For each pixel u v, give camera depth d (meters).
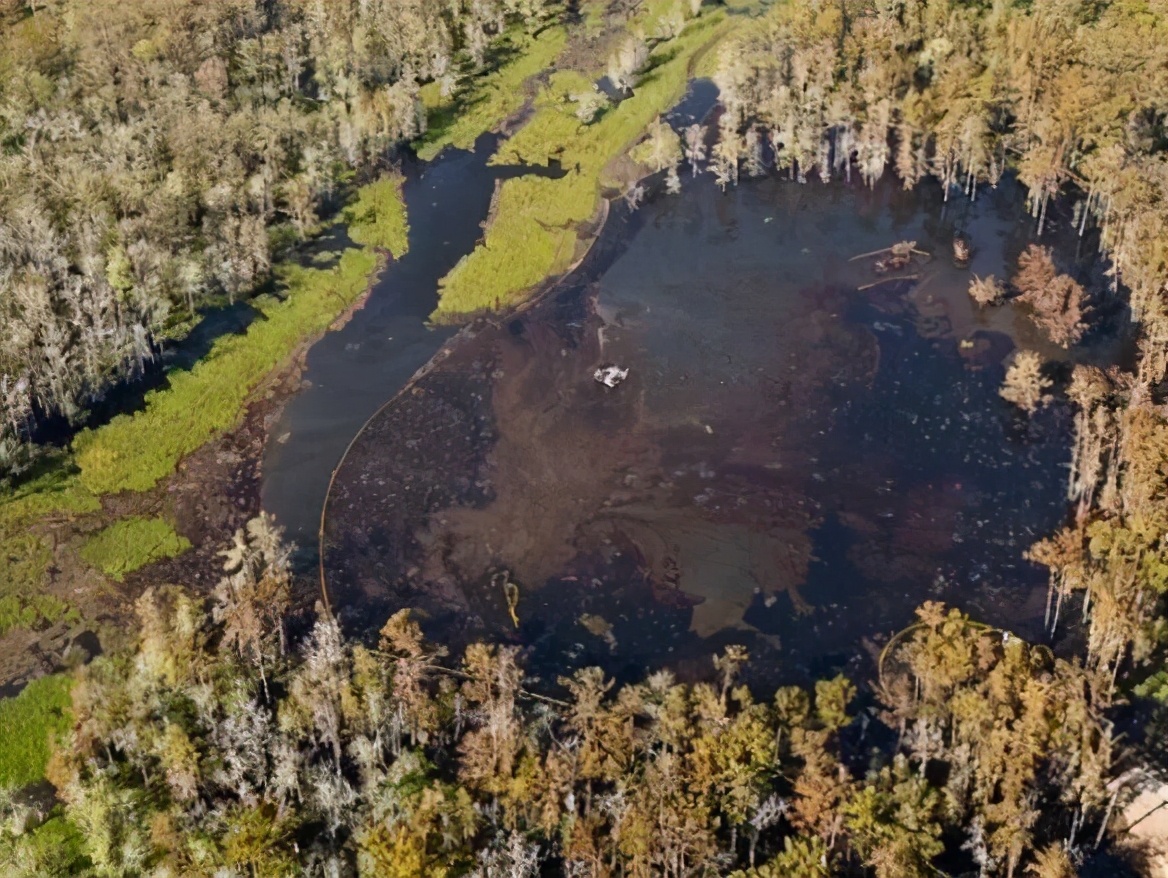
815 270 190.25
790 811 103.69
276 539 137.38
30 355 157.75
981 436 155.12
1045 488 146.75
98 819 103.31
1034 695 104.62
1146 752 111.38
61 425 159.50
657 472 152.00
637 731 110.88
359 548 142.88
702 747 102.94
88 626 132.38
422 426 161.25
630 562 139.38
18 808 109.81
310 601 135.25
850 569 137.00
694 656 127.31
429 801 102.25
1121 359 166.75
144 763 111.06
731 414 161.12
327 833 106.12
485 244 197.50
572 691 118.62
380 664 119.50
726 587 135.62
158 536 144.38
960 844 103.69
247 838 100.94
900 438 155.62
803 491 148.00
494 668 115.12
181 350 173.25
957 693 108.25
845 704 112.56
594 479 151.38
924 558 137.88
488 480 152.12
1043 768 106.19
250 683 119.00
